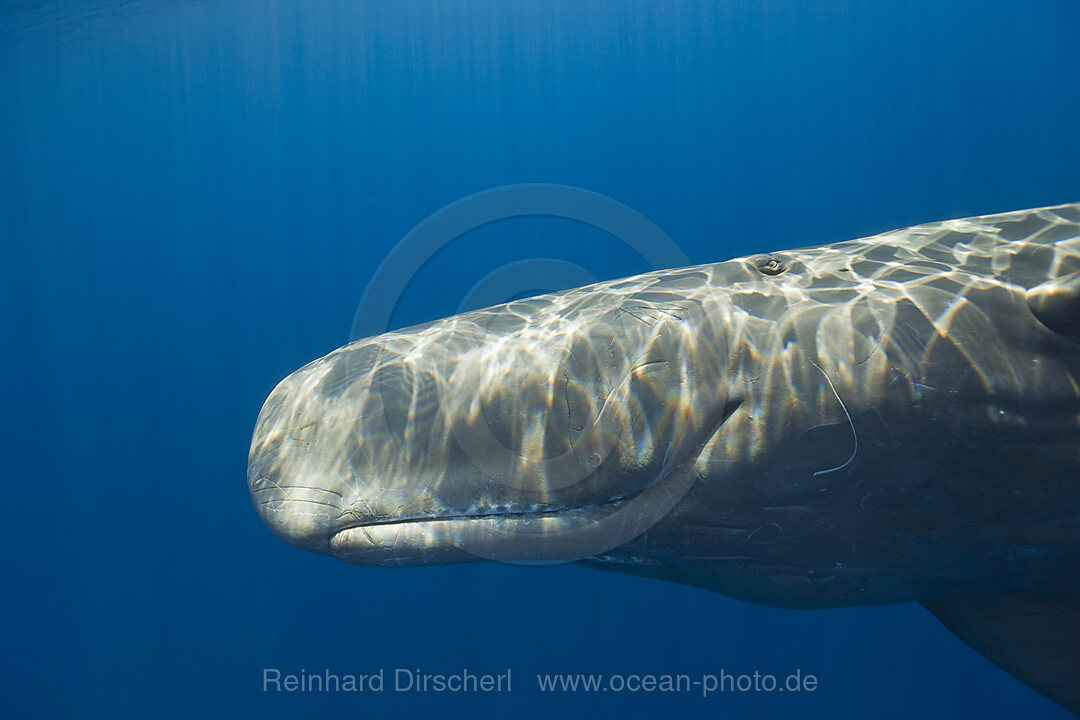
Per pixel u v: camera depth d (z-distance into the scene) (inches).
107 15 604.4
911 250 94.0
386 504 86.5
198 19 706.8
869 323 84.2
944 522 84.9
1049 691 110.4
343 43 842.2
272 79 828.0
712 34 822.5
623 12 838.5
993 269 87.3
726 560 92.0
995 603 109.4
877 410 81.4
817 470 83.2
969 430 80.8
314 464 90.1
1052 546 86.6
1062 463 81.4
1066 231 89.7
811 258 96.7
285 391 100.0
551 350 89.2
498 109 900.6
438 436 87.4
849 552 88.2
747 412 83.9
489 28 857.5
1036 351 81.1
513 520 86.6
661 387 85.0
